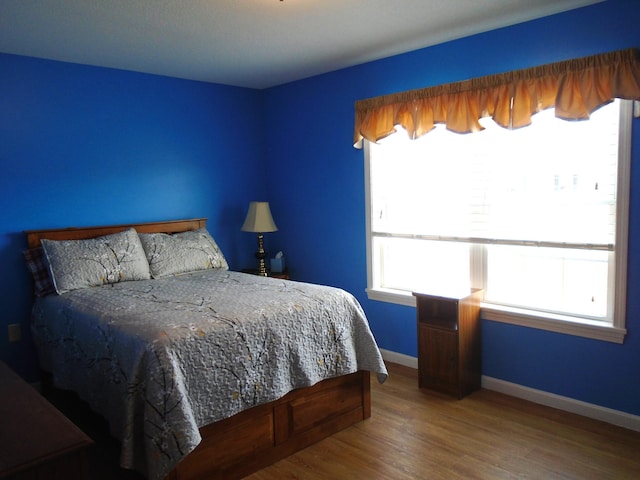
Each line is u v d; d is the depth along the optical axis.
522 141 3.01
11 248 3.31
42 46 3.10
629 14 2.50
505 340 3.19
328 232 4.23
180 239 3.77
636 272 2.62
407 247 3.74
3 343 3.30
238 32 2.91
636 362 2.67
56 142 3.46
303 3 2.48
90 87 3.60
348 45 3.26
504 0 2.54
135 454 2.08
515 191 3.07
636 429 2.69
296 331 2.56
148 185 3.94
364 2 2.50
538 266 3.07
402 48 3.38
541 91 2.79
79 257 3.21
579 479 2.28
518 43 2.91
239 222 4.57
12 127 3.27
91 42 3.04
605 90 2.56
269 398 2.40
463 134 3.18
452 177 3.36
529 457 2.46
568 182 2.85
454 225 3.39
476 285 3.34
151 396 2.01
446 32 3.04
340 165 4.04
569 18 2.70
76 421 2.95
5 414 1.81
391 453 2.55
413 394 3.25
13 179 3.29
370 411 2.97
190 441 2.01
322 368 2.66
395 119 3.49
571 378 2.92
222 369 2.25
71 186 3.54
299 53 3.42
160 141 3.99
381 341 3.95
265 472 2.42
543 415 2.91
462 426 2.80
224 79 4.18
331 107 4.04
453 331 3.12
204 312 2.48
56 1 2.37
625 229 2.62
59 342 2.89
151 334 2.18
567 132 2.83
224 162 4.43
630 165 2.57
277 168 4.62
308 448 2.63
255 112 4.64
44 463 1.49
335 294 2.85
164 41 3.05
